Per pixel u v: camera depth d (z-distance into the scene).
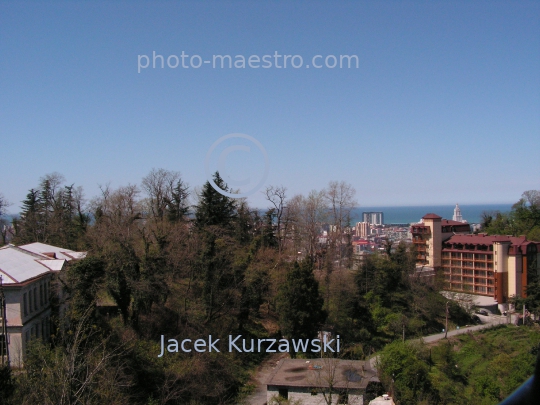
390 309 61.53
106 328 36.59
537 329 67.00
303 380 34.44
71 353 23.05
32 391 22.55
